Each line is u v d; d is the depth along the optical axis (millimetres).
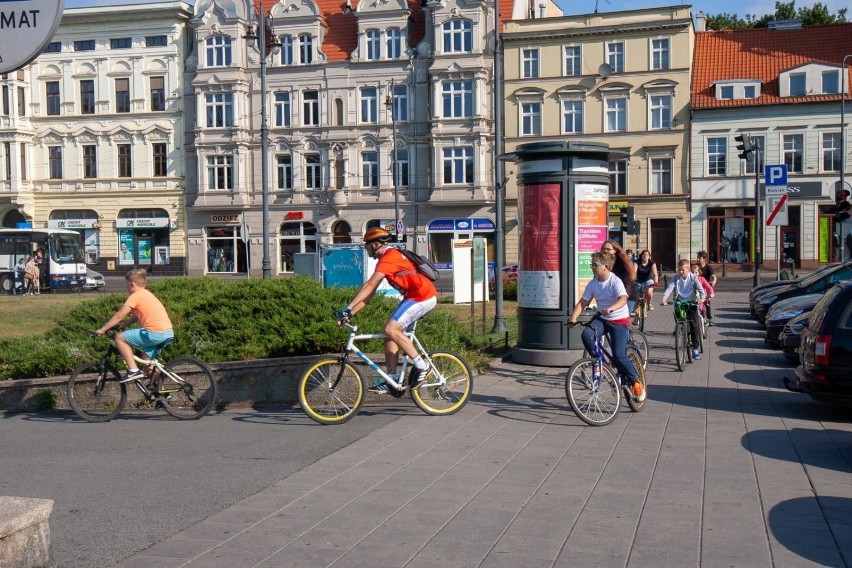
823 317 9625
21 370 11312
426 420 9383
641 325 19500
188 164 54281
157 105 54656
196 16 53500
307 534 5543
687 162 47719
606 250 12578
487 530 5586
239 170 52844
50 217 56250
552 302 13312
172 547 5336
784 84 46562
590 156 13352
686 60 47344
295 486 6734
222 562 5051
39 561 4398
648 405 10359
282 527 5695
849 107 45469
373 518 5863
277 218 52938
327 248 24359
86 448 8461
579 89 48625
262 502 6301
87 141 55562
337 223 52625
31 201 56125
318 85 52188
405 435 8609
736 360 14961
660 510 6027
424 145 50969
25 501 4500
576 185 13234
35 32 4207
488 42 49656
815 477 6945
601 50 48312
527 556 5109
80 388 10188
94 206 55625
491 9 50094
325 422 9305
